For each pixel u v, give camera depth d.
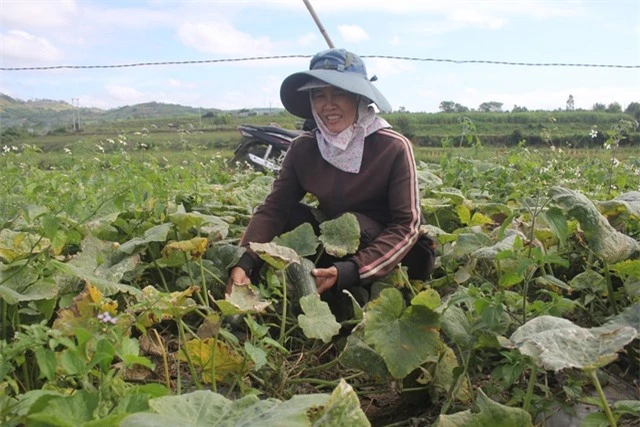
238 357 2.74
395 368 2.66
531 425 2.15
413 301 2.72
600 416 2.17
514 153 6.54
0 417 1.93
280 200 3.92
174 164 7.21
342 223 3.49
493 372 2.63
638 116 18.16
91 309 2.54
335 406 1.87
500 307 2.62
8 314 2.88
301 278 3.29
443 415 2.18
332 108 3.63
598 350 2.00
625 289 3.28
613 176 6.14
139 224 4.12
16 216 3.83
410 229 3.51
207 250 3.74
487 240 3.46
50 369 1.98
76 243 3.64
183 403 1.81
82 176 5.59
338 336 3.51
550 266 3.60
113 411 1.87
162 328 3.50
